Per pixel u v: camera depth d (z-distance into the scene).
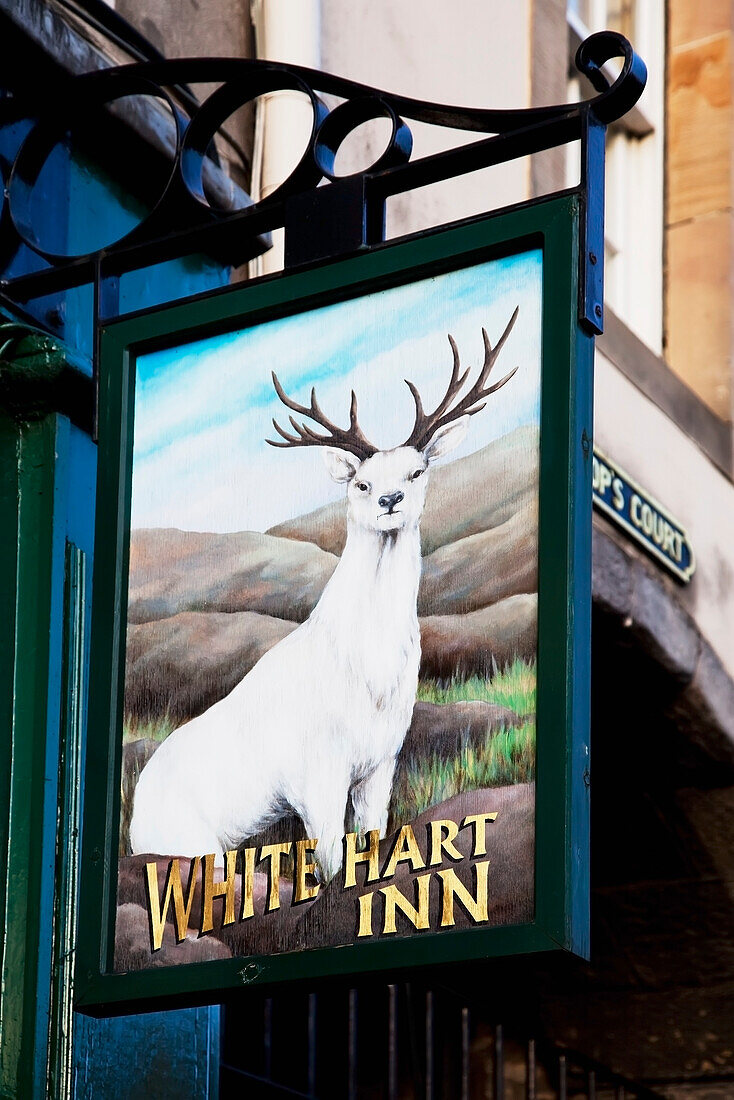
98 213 4.82
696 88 9.02
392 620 3.58
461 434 3.63
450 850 3.38
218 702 3.73
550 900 3.24
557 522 3.45
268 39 5.93
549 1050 8.30
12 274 4.44
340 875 3.47
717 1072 8.03
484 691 3.44
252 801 3.62
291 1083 8.25
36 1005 4.11
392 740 3.51
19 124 4.56
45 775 4.23
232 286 3.97
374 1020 8.29
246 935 3.54
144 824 3.73
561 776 3.31
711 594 8.10
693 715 7.80
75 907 4.24
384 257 3.79
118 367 4.05
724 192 8.84
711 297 8.73
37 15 4.59
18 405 4.44
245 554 3.81
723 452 8.51
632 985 8.23
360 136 6.37
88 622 4.43
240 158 5.83
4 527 4.41
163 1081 4.48
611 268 8.78
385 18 6.62
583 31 8.54
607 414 7.55
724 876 8.07
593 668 7.67
